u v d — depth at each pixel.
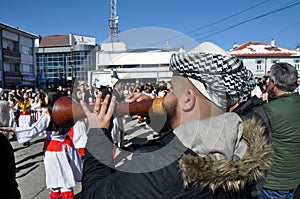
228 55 0.85
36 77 46.88
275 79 2.21
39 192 4.30
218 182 0.78
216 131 0.79
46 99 3.04
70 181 3.44
